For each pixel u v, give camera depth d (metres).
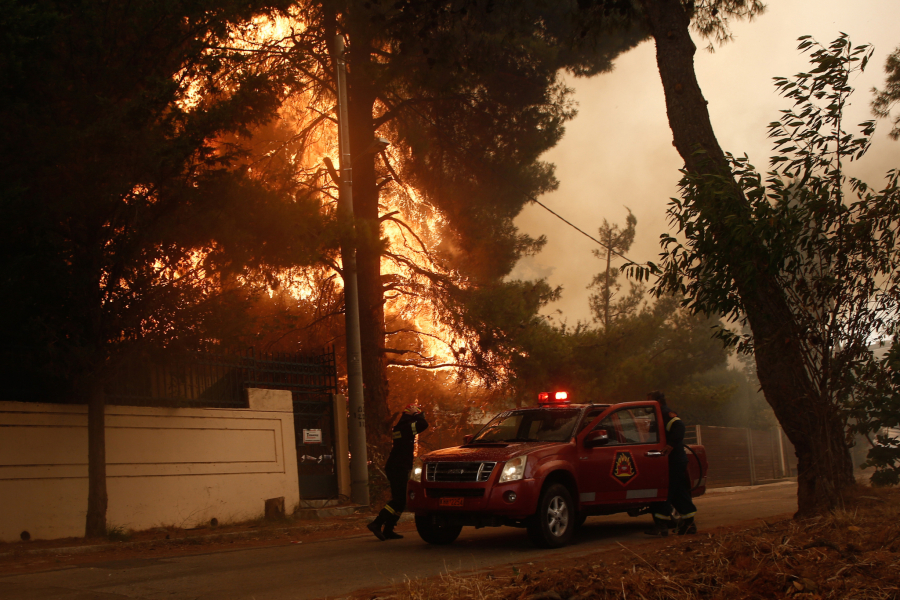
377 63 17.50
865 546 6.12
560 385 20.36
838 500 8.45
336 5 16.17
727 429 31.97
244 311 12.54
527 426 10.52
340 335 20.45
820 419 8.69
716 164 9.96
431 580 6.56
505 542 10.02
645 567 5.93
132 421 11.93
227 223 11.07
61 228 10.75
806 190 8.18
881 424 10.05
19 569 8.52
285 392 15.00
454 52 14.36
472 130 20.75
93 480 10.84
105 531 10.84
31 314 10.73
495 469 9.07
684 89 10.49
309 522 13.83
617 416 10.58
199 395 13.45
